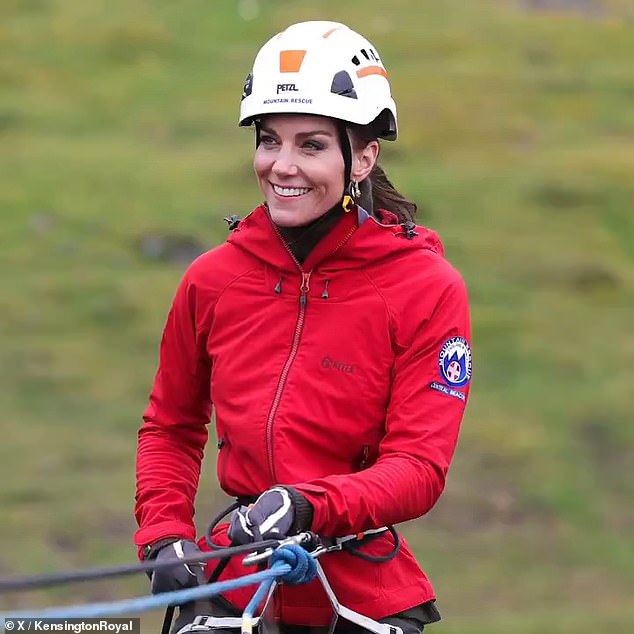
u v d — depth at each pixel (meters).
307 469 11.48
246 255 12.12
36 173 73.44
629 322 57.72
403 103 85.25
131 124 84.81
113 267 61.16
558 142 81.69
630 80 92.81
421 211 68.81
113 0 108.56
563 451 44.06
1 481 39.91
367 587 11.70
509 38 99.31
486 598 34.53
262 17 103.94
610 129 84.75
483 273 62.06
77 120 85.69
